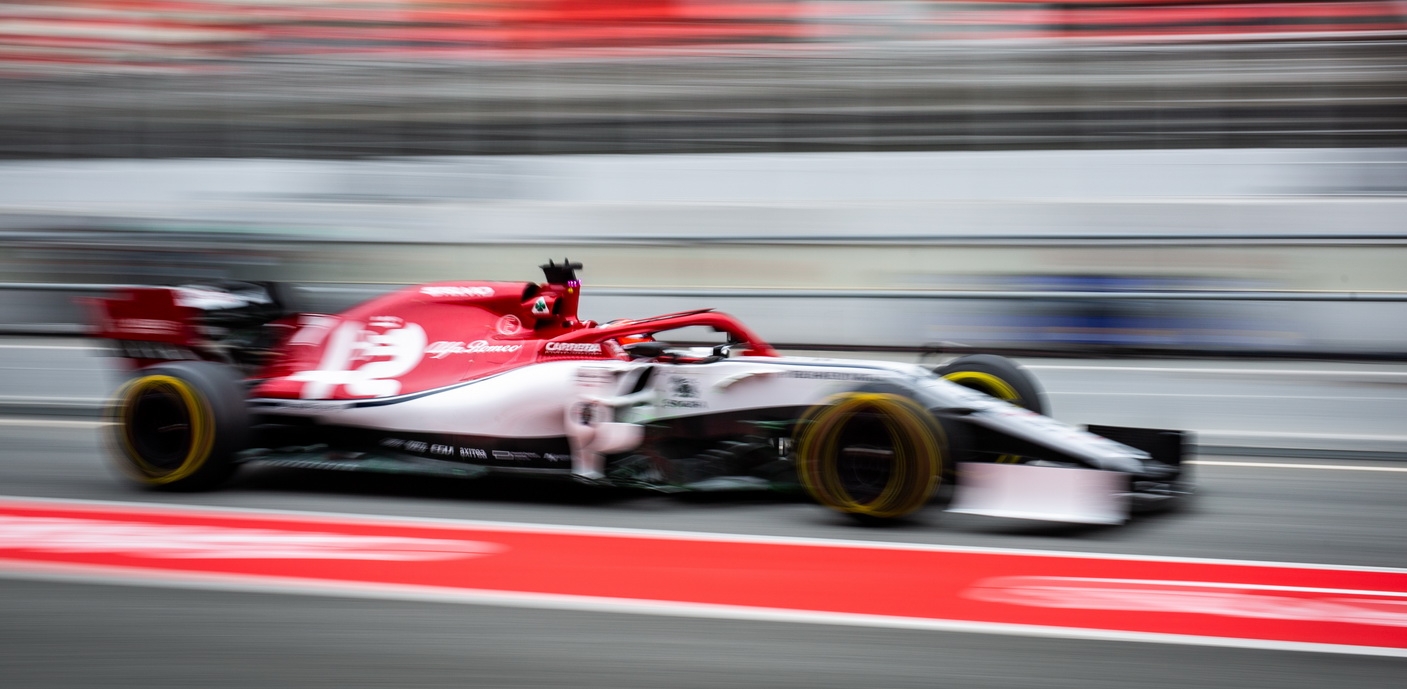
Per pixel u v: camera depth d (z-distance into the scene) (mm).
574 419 9250
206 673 5926
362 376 10055
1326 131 22672
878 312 19016
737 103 26047
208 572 7570
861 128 25484
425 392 9812
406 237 24547
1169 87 24203
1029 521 8945
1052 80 24719
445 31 31391
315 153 26781
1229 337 18250
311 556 7938
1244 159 22469
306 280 23812
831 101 25844
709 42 28031
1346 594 7199
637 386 9445
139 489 10055
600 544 8242
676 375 9438
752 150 25891
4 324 19781
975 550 8086
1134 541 8422
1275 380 15711
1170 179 22766
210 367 9938
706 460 9398
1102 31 27500
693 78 26000
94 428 13148
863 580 7398
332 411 9867
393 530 8625
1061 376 16156
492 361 9922
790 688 5723
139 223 25062
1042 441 8633
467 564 7750
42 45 29109
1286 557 8055
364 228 24859
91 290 19000
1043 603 6969
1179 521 9086
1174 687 5715
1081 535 8562
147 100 27828
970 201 22156
